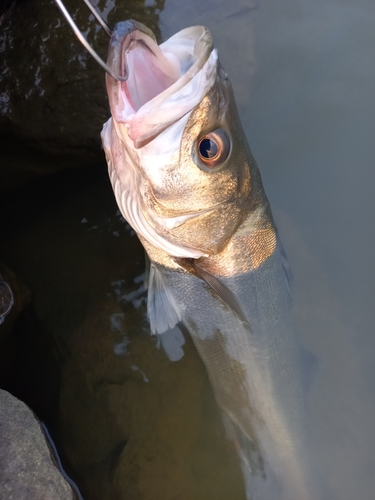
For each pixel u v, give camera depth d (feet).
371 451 1.33
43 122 1.49
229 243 1.15
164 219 1.09
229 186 1.07
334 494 1.29
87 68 1.47
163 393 1.37
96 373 1.37
